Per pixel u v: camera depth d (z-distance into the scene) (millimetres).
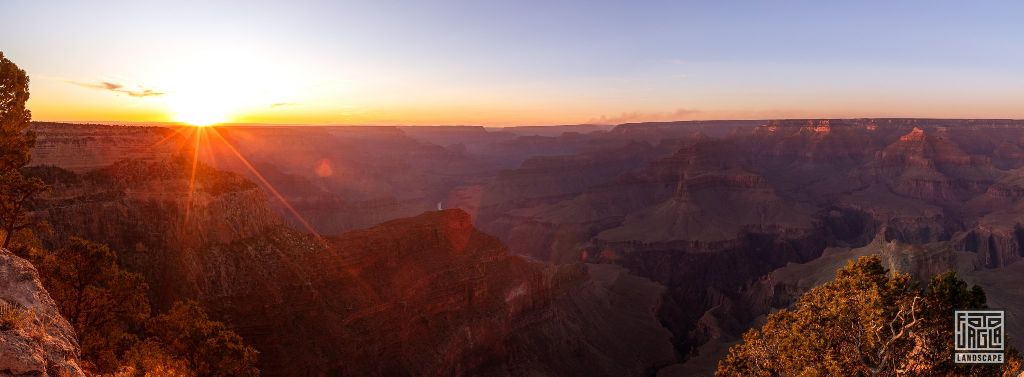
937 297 29453
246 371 37156
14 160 33312
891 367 30516
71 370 16500
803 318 34219
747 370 39844
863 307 30781
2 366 14633
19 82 33812
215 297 59875
